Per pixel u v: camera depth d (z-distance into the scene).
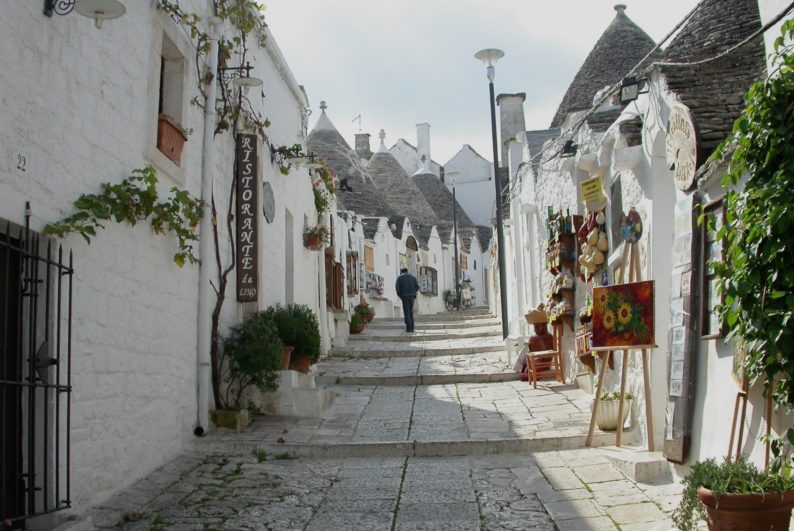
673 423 6.28
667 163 6.81
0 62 4.70
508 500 6.17
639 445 7.63
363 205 29.53
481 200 45.19
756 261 4.61
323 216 16.61
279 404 9.59
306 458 7.77
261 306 10.20
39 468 5.19
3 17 4.75
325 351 15.32
